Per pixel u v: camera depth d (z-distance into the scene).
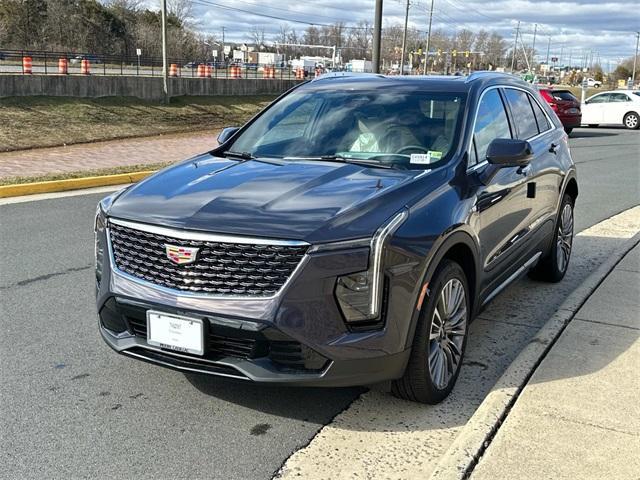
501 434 3.29
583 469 3.00
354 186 3.66
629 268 6.31
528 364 4.10
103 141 22.27
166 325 3.36
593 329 4.71
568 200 6.29
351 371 3.26
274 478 3.11
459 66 109.50
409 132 4.38
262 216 3.30
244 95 39.72
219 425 3.59
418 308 3.45
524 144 4.12
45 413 3.67
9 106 24.69
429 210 3.61
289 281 3.15
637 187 12.45
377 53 20.33
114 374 4.17
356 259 3.21
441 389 3.83
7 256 6.87
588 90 90.88
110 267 3.58
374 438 3.49
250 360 3.27
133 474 3.12
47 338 4.72
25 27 77.38
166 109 31.25
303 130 4.68
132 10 88.06
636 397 3.71
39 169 13.38
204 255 3.26
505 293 6.01
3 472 3.11
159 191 3.77
